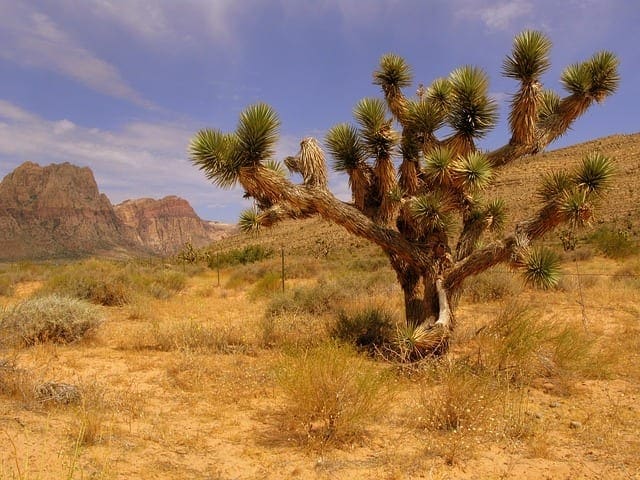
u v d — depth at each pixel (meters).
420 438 4.73
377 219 8.12
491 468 4.11
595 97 8.39
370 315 9.43
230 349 9.09
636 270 20.27
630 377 7.14
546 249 7.48
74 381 6.50
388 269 23.72
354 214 7.84
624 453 4.47
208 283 26.56
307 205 7.79
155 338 9.49
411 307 8.14
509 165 8.38
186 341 9.27
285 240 63.16
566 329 7.68
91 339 9.77
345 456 4.34
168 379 6.91
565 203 6.94
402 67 8.38
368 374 5.22
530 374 6.82
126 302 16.33
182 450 4.34
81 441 4.18
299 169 8.13
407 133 8.17
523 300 13.20
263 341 9.49
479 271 7.75
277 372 6.06
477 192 7.95
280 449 4.49
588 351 7.76
